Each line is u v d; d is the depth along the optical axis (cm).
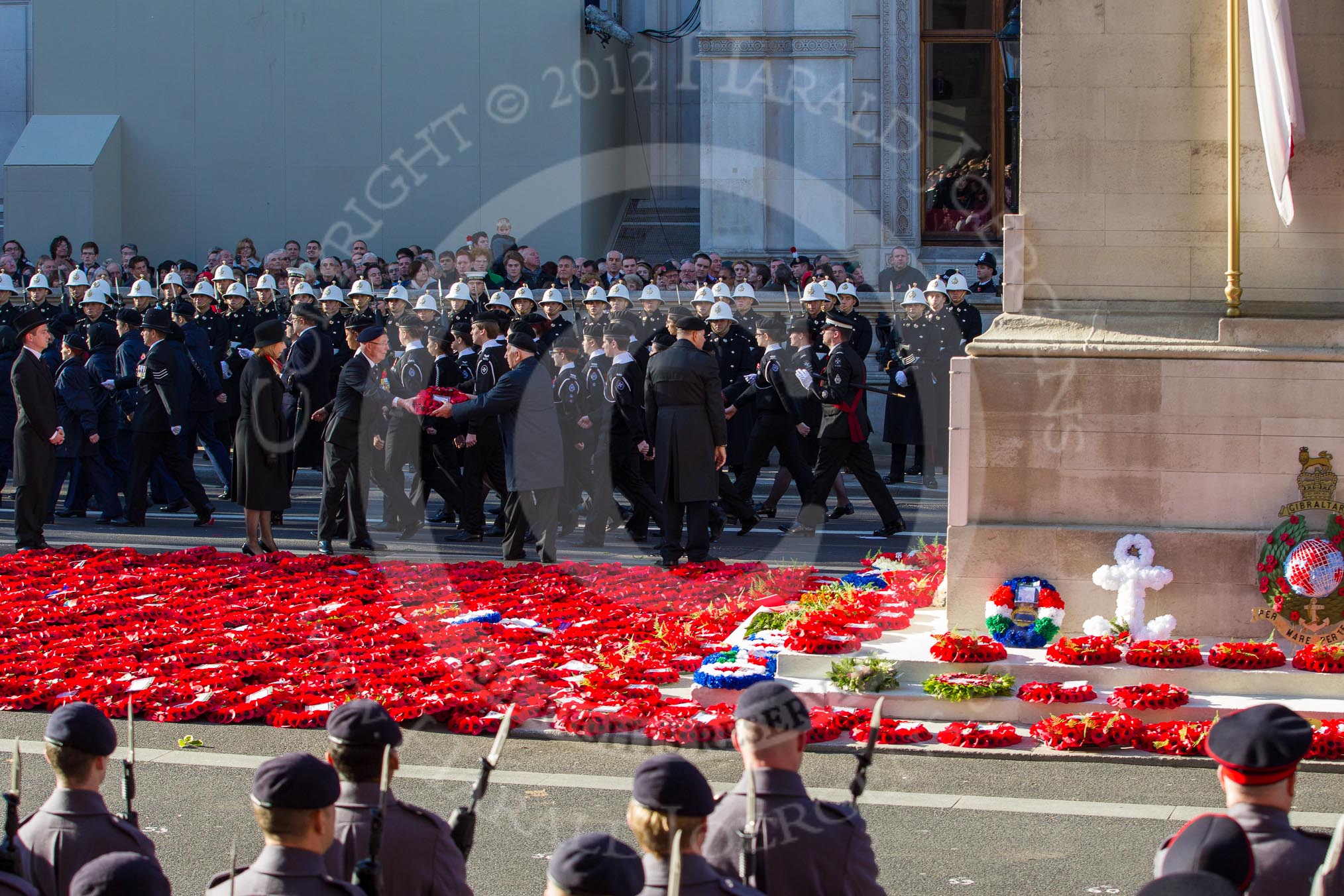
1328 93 2042
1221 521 2031
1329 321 2006
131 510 3559
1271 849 864
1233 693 1856
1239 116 2050
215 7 5822
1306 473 2000
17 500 3139
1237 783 883
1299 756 870
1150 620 2027
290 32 5691
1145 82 2077
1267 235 2064
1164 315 2073
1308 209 2055
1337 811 1509
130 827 984
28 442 3120
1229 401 2020
